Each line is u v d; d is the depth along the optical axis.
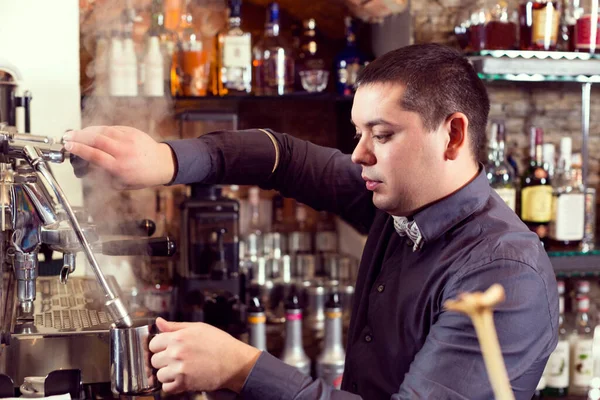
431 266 1.33
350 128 2.90
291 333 2.47
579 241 2.65
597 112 2.86
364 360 1.43
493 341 0.58
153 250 1.33
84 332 1.39
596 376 1.49
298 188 1.68
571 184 2.66
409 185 1.29
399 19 2.72
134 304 2.38
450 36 2.66
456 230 1.32
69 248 1.26
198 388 1.14
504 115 2.75
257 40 3.10
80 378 1.32
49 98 2.37
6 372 1.37
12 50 2.33
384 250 1.50
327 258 3.00
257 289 2.82
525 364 1.19
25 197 1.29
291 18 3.13
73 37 2.37
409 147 1.26
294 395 1.15
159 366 1.13
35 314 1.53
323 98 2.72
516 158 2.78
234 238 2.45
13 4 2.32
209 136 1.61
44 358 1.38
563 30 2.61
